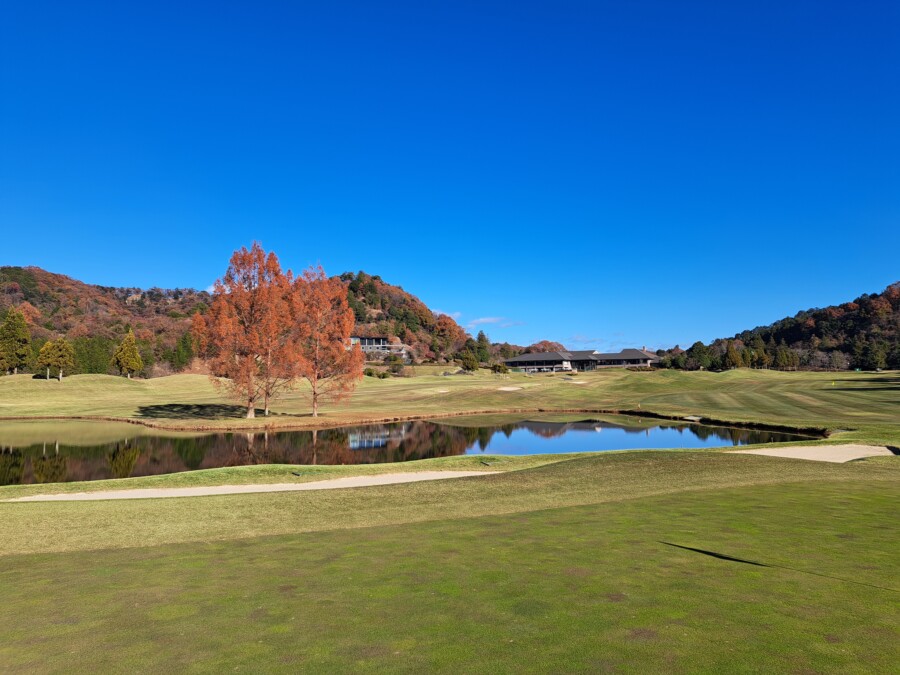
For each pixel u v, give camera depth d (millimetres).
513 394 63281
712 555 8109
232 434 36375
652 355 143500
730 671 4531
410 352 154250
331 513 12797
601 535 9578
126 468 24953
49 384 64000
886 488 14172
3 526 11680
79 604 6816
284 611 6348
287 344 41562
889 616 5699
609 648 5035
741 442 31781
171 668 4938
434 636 5469
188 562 8852
